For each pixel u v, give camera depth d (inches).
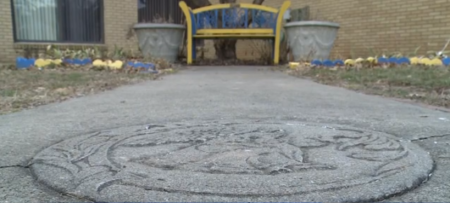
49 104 114.0
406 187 42.3
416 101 117.0
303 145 60.6
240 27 318.7
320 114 93.3
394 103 113.1
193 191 41.4
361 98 124.4
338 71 219.1
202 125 78.7
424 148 60.4
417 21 281.0
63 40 330.0
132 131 73.2
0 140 67.8
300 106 106.6
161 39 315.9
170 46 321.7
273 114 93.2
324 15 349.1
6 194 42.1
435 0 268.2
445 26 263.6
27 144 64.8
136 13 351.6
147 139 65.7
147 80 191.5
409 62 244.4
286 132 71.1
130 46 350.0
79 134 72.4
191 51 323.3
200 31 317.1
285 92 140.6
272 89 150.5
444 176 46.7
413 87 148.1
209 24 321.7
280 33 322.3
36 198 40.9
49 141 66.9
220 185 42.9
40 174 47.6
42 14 319.3
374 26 310.7
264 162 51.2
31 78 184.5
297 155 54.6
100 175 46.4
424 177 45.7
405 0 287.1
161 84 173.0
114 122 84.4
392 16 297.1
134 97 128.6
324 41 288.2
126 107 106.7
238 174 46.4
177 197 39.9
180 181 44.3
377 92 139.1
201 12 318.7
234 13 317.7
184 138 66.2
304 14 363.6
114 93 140.3
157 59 285.0
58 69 239.5
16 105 111.3
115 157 54.2
